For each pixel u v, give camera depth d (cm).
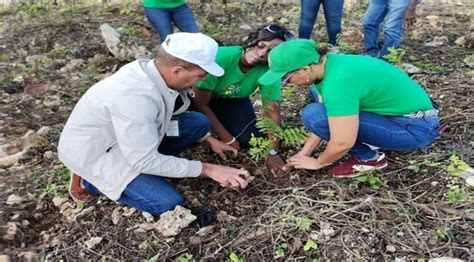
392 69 298
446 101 407
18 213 321
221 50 338
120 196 298
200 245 285
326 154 296
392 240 272
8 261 284
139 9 750
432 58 514
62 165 368
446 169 318
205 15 712
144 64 277
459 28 602
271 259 272
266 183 329
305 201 306
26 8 817
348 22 649
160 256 280
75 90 500
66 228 310
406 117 303
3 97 490
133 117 267
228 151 363
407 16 548
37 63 568
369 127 300
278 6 754
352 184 316
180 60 263
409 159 335
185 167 289
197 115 338
